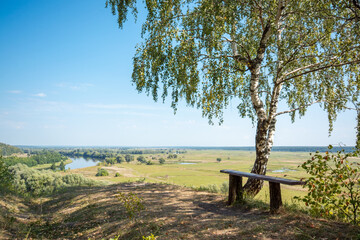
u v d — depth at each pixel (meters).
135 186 10.62
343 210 4.27
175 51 7.07
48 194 12.16
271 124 8.21
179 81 7.21
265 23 7.80
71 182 47.62
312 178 4.32
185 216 5.41
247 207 5.73
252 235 3.75
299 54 7.17
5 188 10.64
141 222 5.31
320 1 6.12
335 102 7.56
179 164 194.62
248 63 7.32
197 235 4.11
